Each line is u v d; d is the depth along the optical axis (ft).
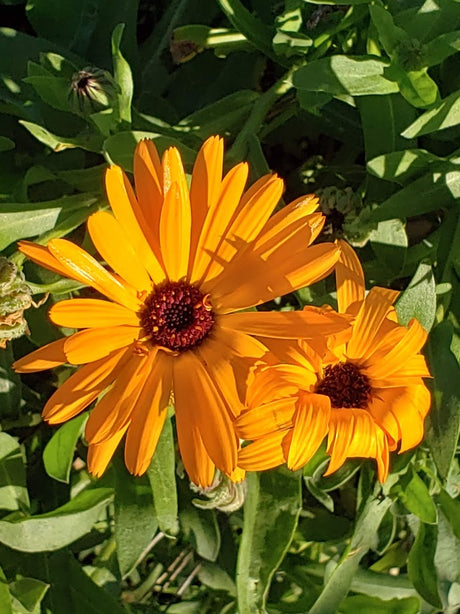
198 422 0.59
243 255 0.60
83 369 0.59
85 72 0.68
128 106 0.68
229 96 0.75
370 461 0.74
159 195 0.59
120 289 0.60
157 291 0.62
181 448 0.59
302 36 0.72
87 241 0.71
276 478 0.71
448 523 0.78
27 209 0.69
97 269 0.58
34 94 0.77
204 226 0.60
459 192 0.69
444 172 0.69
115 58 0.66
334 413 0.62
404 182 0.71
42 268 0.71
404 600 0.77
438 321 0.72
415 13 0.70
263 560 0.71
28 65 0.72
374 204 0.75
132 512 0.71
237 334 0.60
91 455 0.59
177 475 0.75
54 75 0.74
